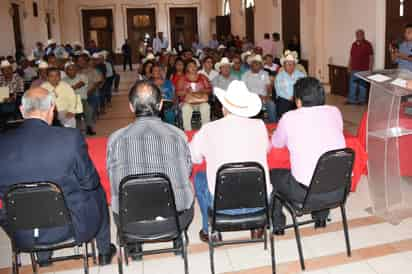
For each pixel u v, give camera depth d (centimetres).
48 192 230
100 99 899
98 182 260
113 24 1991
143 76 711
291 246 318
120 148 249
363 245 316
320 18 1054
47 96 250
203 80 614
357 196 402
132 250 302
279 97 612
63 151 242
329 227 345
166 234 258
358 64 848
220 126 269
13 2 1298
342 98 958
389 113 343
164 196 243
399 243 316
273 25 1353
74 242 251
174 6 2023
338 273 282
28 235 246
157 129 252
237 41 1416
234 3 1783
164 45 1817
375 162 361
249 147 267
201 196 309
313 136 286
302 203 285
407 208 365
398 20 794
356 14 909
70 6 1969
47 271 298
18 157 239
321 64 1074
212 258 275
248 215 269
